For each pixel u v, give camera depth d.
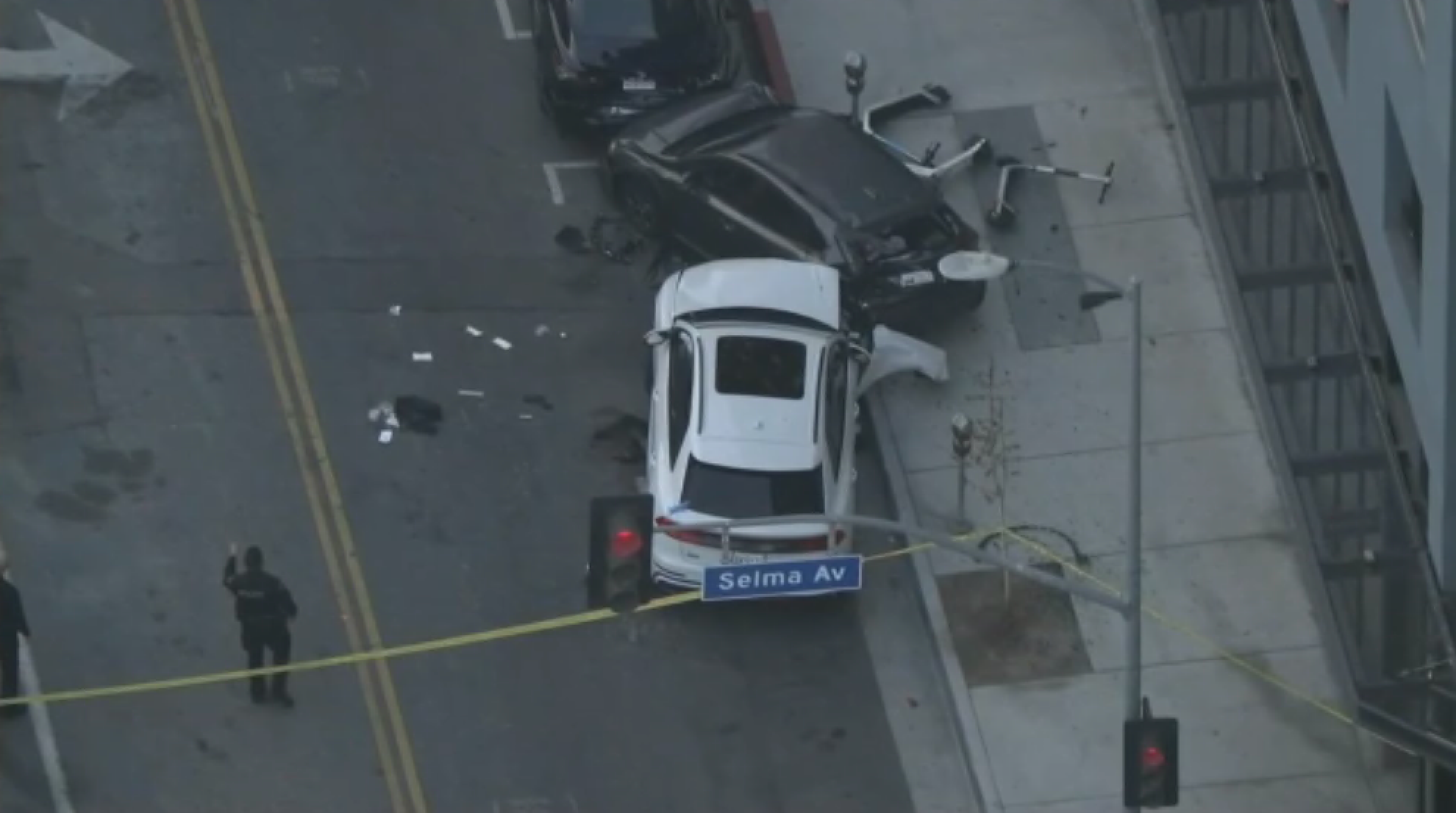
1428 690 119.31
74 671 125.00
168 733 123.44
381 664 127.12
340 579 130.12
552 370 140.25
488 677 127.31
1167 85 153.50
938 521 134.62
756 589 111.69
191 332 139.62
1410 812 124.69
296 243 144.62
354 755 123.69
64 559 129.25
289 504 133.00
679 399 131.38
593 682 127.62
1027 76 154.88
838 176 140.38
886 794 124.62
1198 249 146.38
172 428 135.38
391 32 156.12
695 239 143.75
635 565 102.62
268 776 122.38
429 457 135.75
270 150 149.00
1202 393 140.38
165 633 127.00
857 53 150.88
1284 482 133.62
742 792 124.06
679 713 126.81
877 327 138.62
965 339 142.38
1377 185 123.94
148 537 130.62
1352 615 125.44
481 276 144.25
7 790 120.38
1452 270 113.00
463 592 130.38
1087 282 144.25
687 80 149.12
